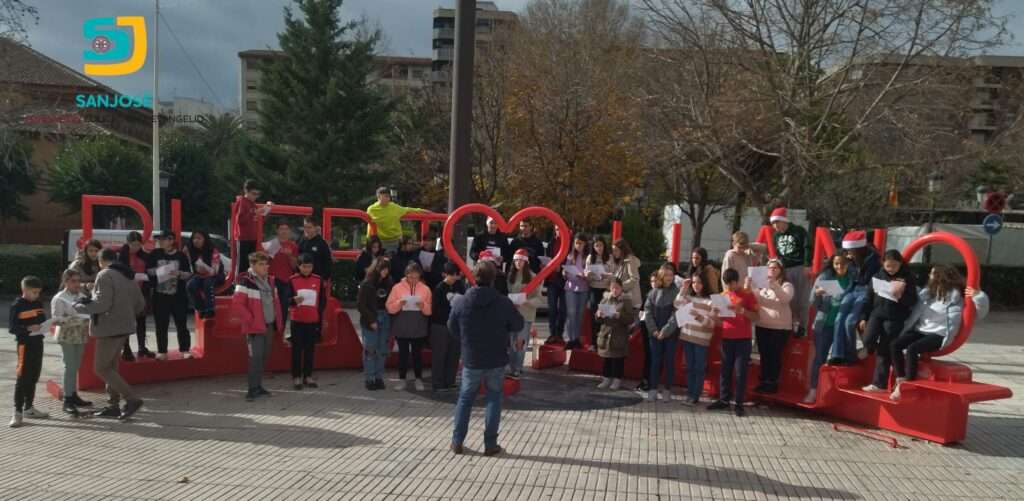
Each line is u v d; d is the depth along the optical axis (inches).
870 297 301.9
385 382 365.1
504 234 421.4
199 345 374.3
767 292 318.0
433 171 1064.2
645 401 333.7
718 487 214.5
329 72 1081.4
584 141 869.2
